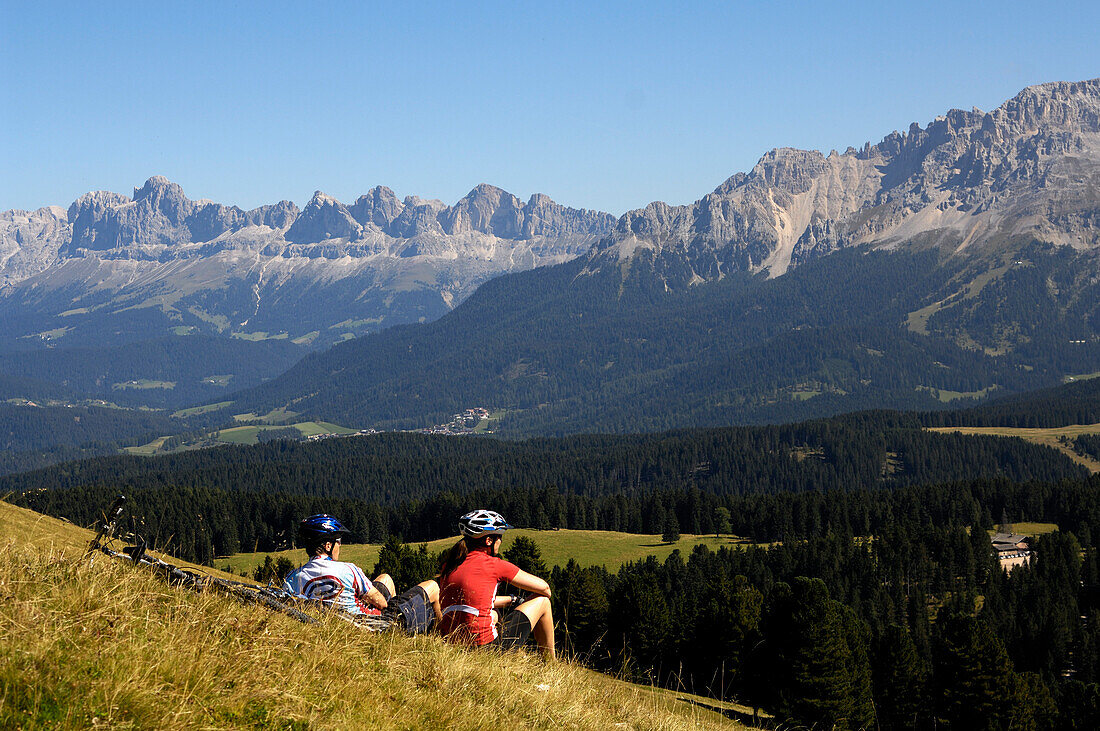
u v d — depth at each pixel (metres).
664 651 66.31
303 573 9.85
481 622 10.16
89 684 5.92
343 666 7.95
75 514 123.12
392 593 10.70
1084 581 133.88
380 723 7.05
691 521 187.12
